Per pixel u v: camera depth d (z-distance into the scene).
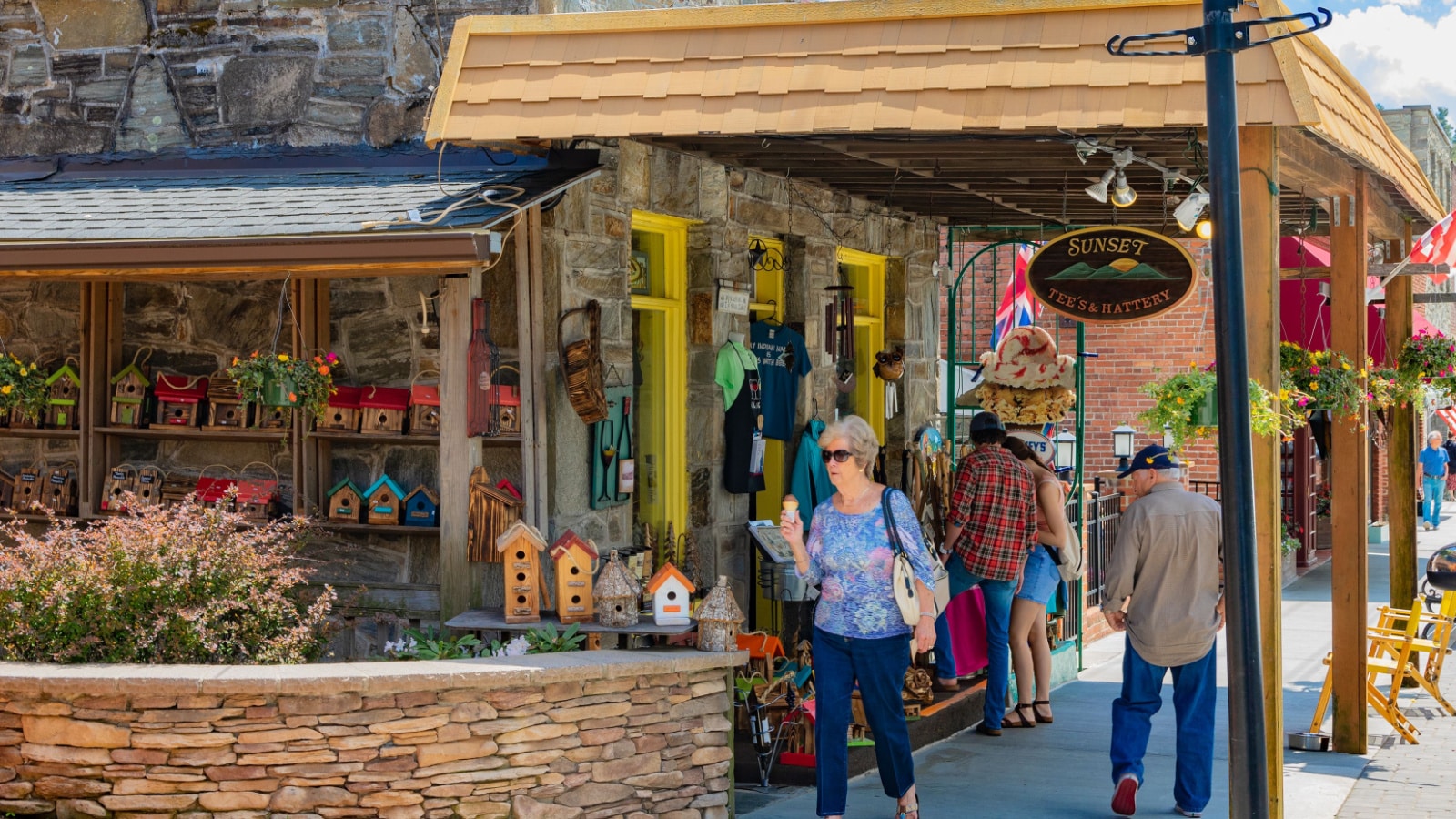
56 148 8.62
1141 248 6.96
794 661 8.29
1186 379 6.55
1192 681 6.79
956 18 5.98
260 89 8.27
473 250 6.27
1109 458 18.31
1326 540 21.17
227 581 6.37
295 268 6.55
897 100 5.93
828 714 6.25
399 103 8.01
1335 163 7.72
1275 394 5.93
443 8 7.95
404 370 7.70
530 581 6.71
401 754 5.64
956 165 8.02
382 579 7.72
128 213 7.20
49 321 8.34
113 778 5.64
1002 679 8.60
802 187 9.66
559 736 5.89
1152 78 5.66
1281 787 6.03
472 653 6.73
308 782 5.59
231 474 8.03
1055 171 8.30
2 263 6.73
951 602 9.09
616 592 6.62
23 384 8.02
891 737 6.23
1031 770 7.75
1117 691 10.32
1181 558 6.67
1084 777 7.59
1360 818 6.92
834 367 10.19
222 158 8.18
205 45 8.38
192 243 6.51
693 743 6.30
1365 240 8.27
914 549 6.11
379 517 7.54
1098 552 13.02
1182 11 5.71
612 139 7.52
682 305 8.72
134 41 8.52
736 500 9.02
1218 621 6.73
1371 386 8.53
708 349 8.67
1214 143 5.02
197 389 7.88
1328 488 21.38
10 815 5.72
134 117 8.51
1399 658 8.95
